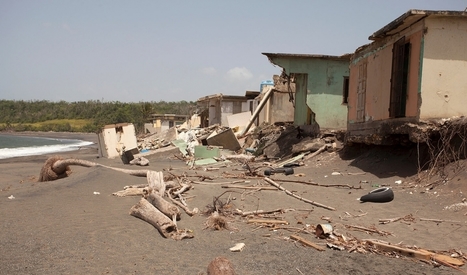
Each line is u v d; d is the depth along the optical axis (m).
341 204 9.29
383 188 9.60
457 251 5.85
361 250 6.02
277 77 27.97
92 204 9.18
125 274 5.02
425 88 10.61
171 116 59.56
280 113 28.05
